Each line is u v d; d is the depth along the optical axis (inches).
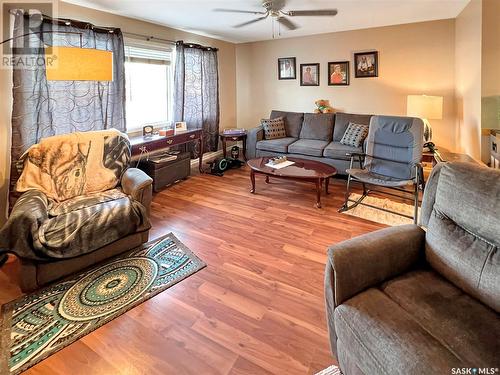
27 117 112.4
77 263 87.2
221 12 147.3
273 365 59.1
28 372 58.3
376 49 191.8
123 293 80.5
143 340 65.4
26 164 99.6
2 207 110.1
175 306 75.8
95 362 60.3
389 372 40.3
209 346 63.7
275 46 225.9
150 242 107.3
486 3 120.6
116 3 131.5
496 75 123.0
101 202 98.0
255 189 164.2
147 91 174.7
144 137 159.8
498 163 114.0
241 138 210.4
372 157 137.4
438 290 52.0
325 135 195.8
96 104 136.2
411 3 141.6
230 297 78.9
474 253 51.1
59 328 68.8
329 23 178.2
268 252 101.0
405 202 142.6
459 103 166.9
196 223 123.4
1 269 92.4
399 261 57.2
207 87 205.6
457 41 165.8
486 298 47.9
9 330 68.4
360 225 120.3
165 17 156.4
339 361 53.2
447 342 41.2
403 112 191.3
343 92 208.1
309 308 74.6
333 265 51.1
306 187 167.0
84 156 109.1
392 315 46.5
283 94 231.0
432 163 155.4
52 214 88.7
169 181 167.8
